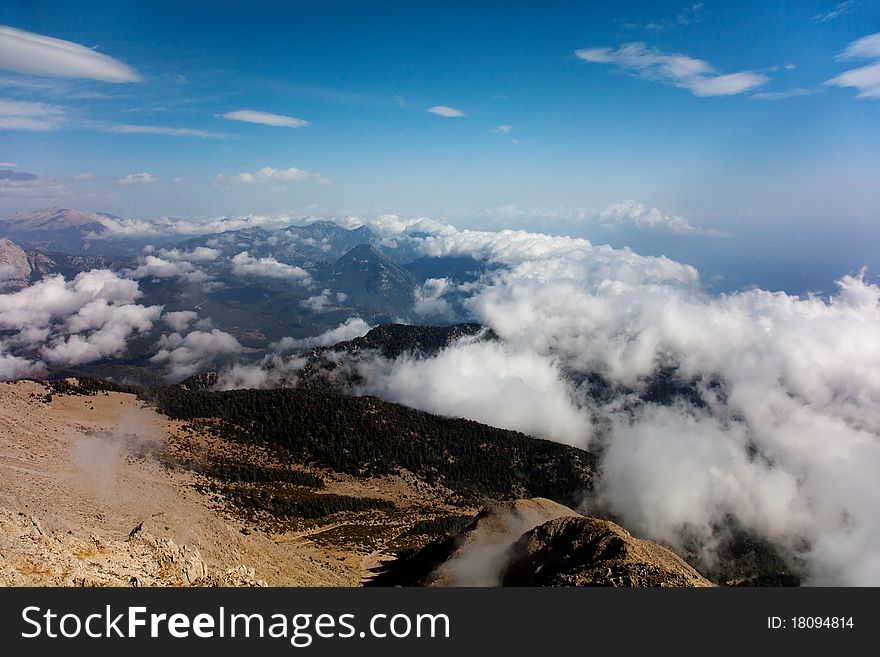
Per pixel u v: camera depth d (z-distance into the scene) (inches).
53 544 1594.5
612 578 2219.5
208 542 2406.5
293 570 2741.1
